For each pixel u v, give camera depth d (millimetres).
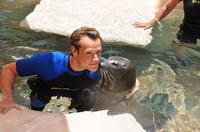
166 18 4441
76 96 2898
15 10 4480
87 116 2674
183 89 3234
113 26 4059
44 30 3986
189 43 3889
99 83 2861
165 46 3846
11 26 4082
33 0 4816
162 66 3539
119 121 2668
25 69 2758
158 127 2775
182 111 2973
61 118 2633
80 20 4160
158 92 3168
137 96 3074
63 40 3865
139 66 3516
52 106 2895
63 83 2824
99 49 2607
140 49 3777
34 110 2789
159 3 4594
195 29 3941
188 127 2812
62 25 4055
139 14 4340
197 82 3338
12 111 2674
